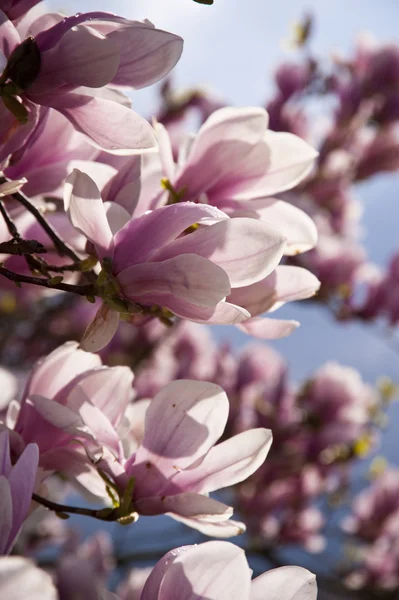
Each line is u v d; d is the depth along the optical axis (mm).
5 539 597
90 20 646
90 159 726
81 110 665
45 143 711
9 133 673
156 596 626
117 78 663
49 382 703
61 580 673
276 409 2236
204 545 619
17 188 663
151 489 684
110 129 667
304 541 2385
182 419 677
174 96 2293
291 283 694
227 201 733
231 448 678
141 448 687
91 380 705
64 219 745
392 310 2094
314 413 2189
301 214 723
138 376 2160
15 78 651
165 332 2035
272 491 2400
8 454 628
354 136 2463
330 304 2100
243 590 613
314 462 2248
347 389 2176
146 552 1879
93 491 711
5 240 720
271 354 2340
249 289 688
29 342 2018
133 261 656
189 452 677
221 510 670
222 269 634
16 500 610
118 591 1426
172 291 648
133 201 720
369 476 2438
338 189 2438
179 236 700
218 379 2289
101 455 682
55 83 654
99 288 657
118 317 669
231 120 723
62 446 701
